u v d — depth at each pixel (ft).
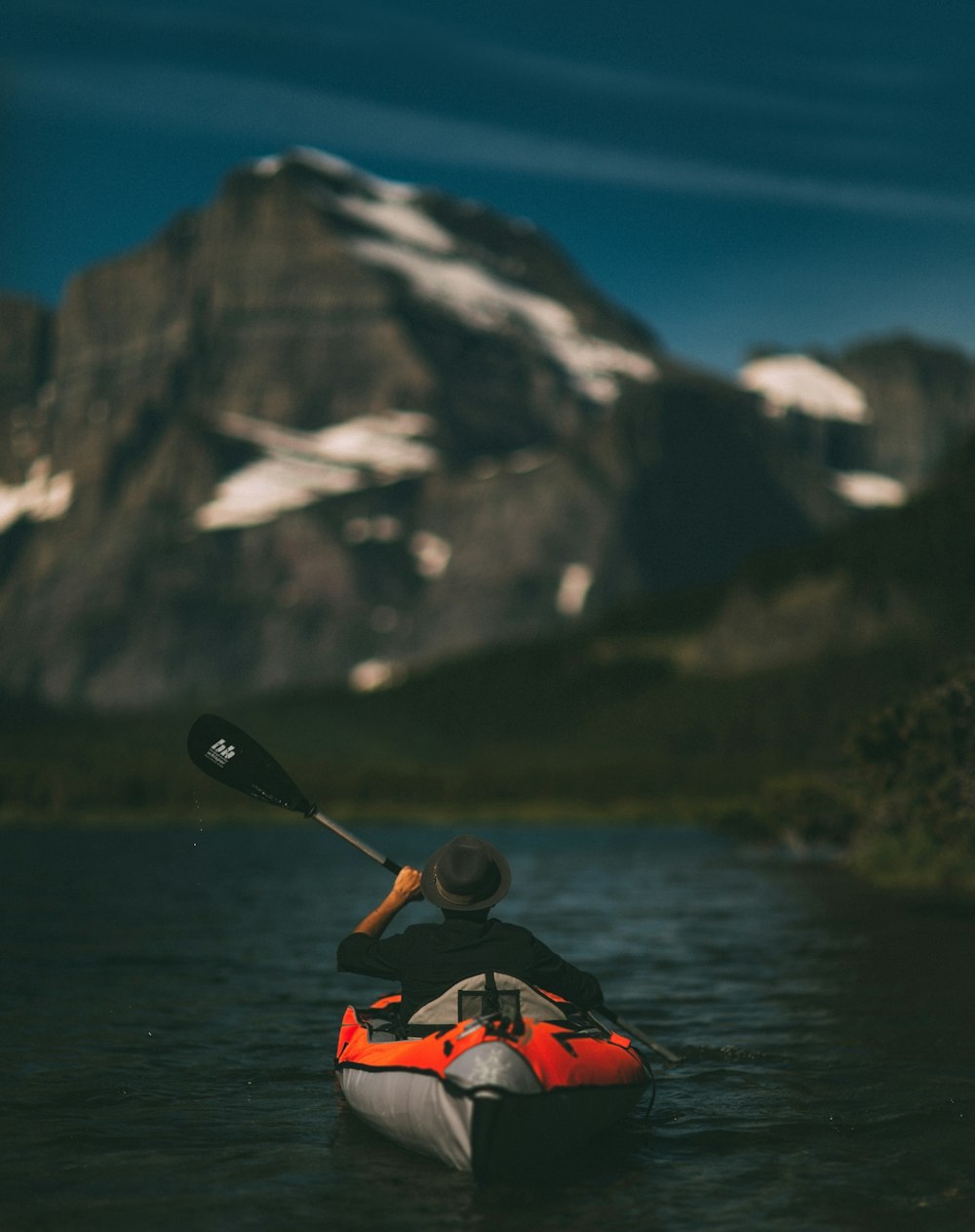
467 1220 21.20
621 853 161.27
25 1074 32.27
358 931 25.91
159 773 300.40
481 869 24.84
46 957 55.16
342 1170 24.09
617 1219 21.26
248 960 54.34
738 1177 23.58
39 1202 22.29
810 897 87.45
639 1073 25.30
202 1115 28.22
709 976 49.49
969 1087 30.81
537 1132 22.88
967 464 619.67
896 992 45.37
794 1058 34.09
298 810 28.86
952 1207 21.99
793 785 139.33
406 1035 25.30
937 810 71.51
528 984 24.50
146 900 84.89
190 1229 20.89
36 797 277.64
